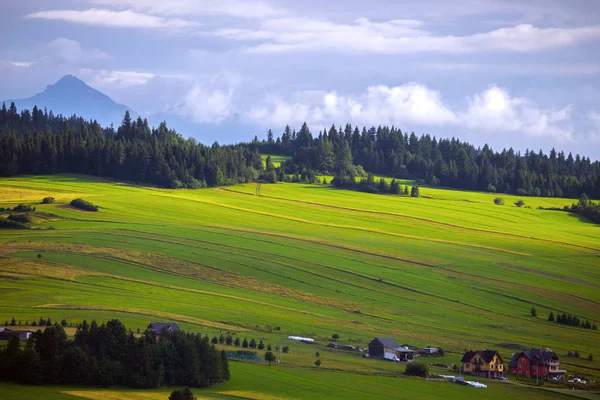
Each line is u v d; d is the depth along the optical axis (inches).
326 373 5994.1
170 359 5506.9
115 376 5329.7
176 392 4790.8
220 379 5511.8
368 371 6230.3
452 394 5718.5
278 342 7081.7
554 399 5890.8
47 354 5295.3
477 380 6432.1
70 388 5118.1
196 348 5644.7
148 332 6176.2
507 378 6771.7
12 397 4778.5
